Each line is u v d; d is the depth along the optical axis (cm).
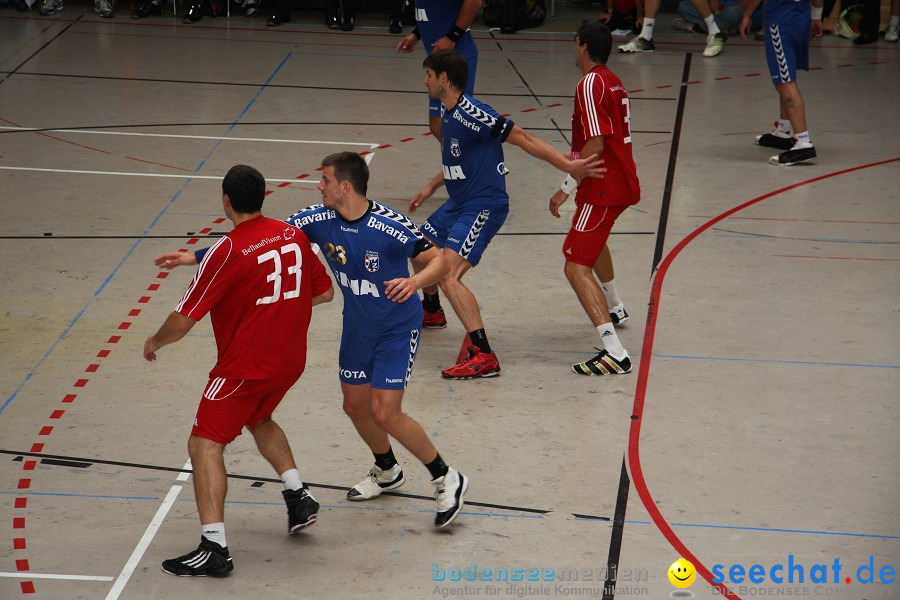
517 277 1455
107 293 1373
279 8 2934
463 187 1193
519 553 874
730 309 1340
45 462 995
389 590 826
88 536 888
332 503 948
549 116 2172
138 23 2927
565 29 2966
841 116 2173
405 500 957
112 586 824
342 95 2328
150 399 1118
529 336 1287
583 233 1167
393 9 2883
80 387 1138
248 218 847
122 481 970
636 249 1534
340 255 877
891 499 943
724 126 2119
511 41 2822
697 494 954
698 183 1802
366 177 866
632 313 1334
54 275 1422
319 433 1063
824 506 934
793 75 1839
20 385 1138
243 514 931
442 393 1145
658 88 2377
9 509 921
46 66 2498
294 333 858
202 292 820
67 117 2134
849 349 1232
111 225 1603
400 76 2491
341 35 2866
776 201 1716
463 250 1180
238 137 2036
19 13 3000
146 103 2239
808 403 1112
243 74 2475
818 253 1509
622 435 1057
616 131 1147
